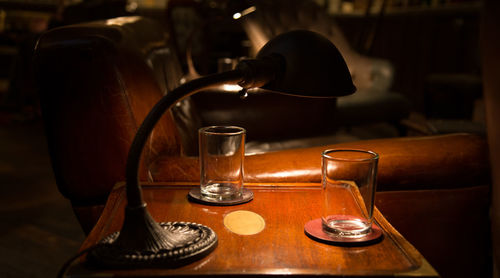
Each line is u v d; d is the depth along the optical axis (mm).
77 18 3482
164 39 1500
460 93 3854
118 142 918
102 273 560
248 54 4113
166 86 1235
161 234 606
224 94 1784
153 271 567
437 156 1087
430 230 1120
